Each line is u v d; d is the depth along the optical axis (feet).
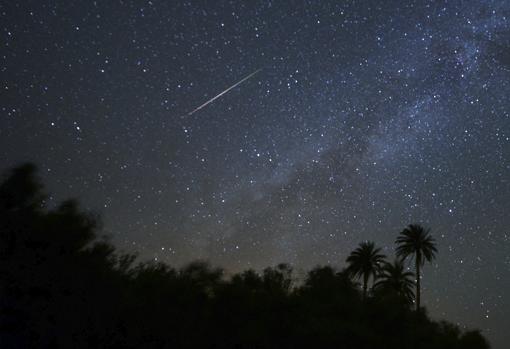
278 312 74.54
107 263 62.90
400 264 181.57
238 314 70.28
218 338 68.74
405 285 177.27
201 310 68.54
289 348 74.18
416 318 106.83
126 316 61.16
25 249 55.57
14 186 56.65
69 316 57.00
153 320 63.41
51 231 56.54
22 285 54.19
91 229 60.23
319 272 94.79
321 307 85.15
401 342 88.28
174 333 64.85
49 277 55.93
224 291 70.33
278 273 87.25
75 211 59.88
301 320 76.33
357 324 81.20
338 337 76.02
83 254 60.13
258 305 72.69
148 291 64.90
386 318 87.20
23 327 53.93
